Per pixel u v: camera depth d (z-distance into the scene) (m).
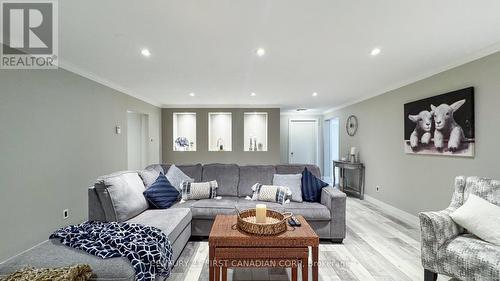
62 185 2.97
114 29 2.12
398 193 3.98
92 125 3.56
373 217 3.85
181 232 2.47
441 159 3.10
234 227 2.05
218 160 6.36
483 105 2.56
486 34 2.20
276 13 1.85
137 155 5.60
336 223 2.82
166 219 2.36
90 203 2.32
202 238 2.96
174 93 4.84
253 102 5.98
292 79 3.74
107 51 2.61
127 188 2.49
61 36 2.25
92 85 3.55
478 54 2.60
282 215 2.21
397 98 4.02
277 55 2.72
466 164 2.74
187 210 2.76
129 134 5.54
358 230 3.27
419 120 3.46
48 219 2.76
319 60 2.87
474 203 2.01
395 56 2.75
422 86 3.45
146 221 2.30
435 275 1.99
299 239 1.83
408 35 2.22
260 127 6.53
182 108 6.34
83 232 1.89
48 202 2.77
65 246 1.73
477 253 1.72
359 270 2.26
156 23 2.01
